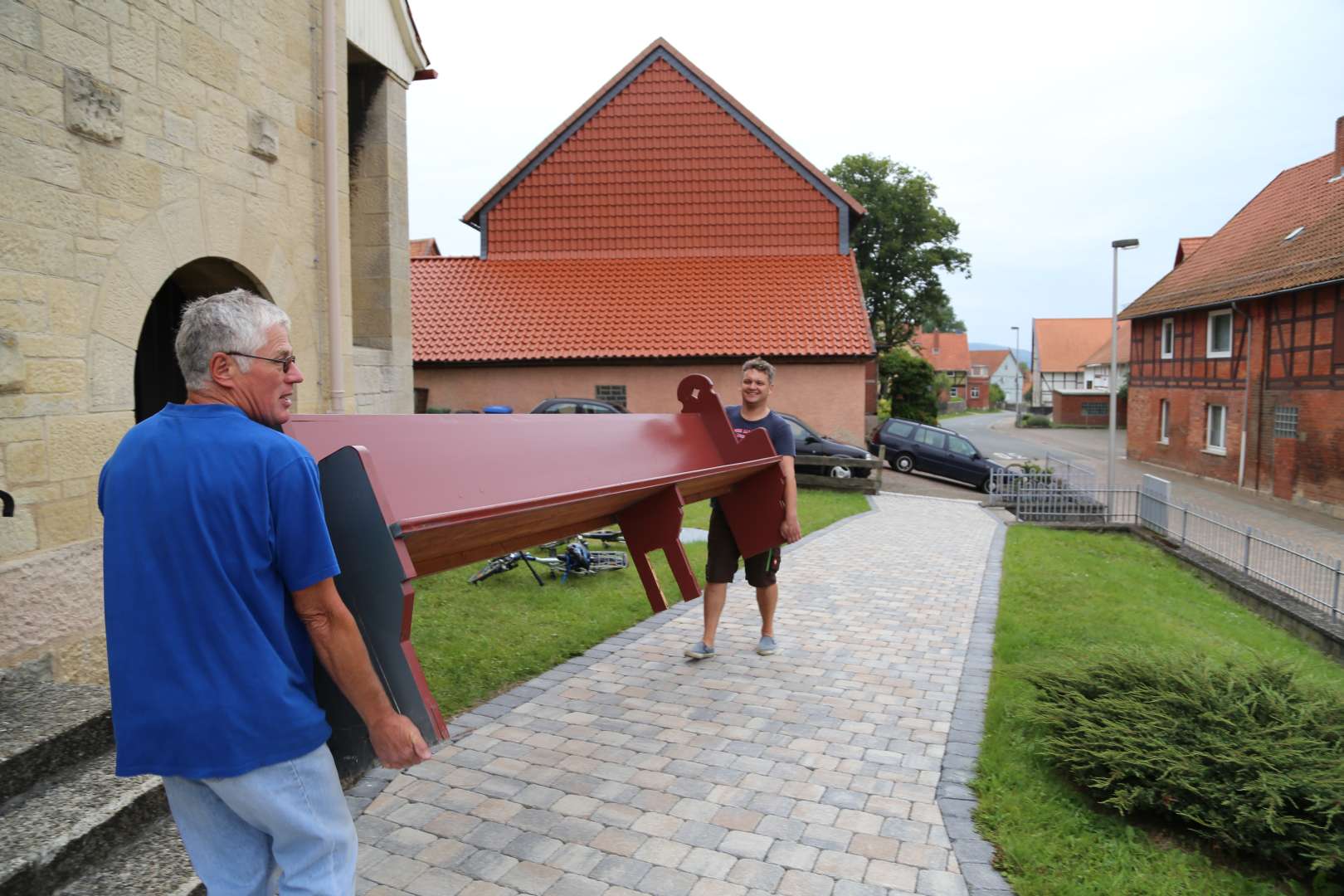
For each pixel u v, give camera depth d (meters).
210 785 1.86
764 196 22.44
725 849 3.25
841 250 22.33
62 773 3.07
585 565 7.86
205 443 1.86
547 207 22.73
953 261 43.25
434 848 3.23
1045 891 2.97
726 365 19.22
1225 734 3.70
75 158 4.29
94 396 4.42
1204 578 11.07
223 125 5.49
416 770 3.88
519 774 3.86
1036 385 78.50
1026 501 15.37
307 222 6.55
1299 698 4.08
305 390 6.58
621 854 3.21
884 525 12.50
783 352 18.92
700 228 22.55
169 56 4.96
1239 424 24.20
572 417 4.21
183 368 2.01
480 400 19.59
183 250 5.12
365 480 2.12
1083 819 3.51
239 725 1.80
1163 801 3.42
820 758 4.07
